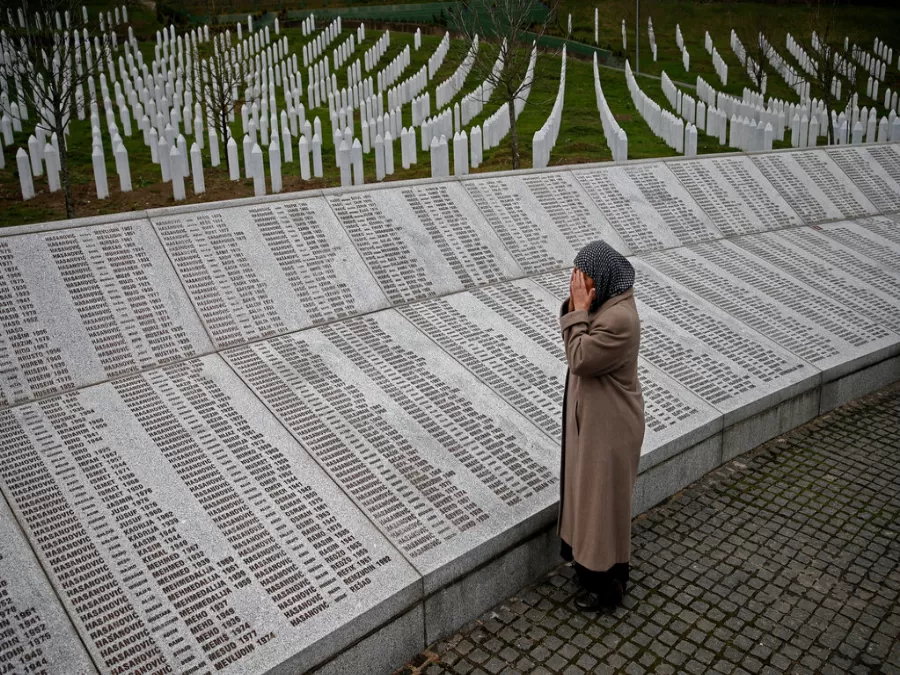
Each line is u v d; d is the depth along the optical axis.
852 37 39.88
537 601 4.73
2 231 5.39
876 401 7.56
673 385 6.48
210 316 5.75
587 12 47.38
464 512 4.70
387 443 5.13
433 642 4.35
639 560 5.10
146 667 3.51
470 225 7.68
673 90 24.95
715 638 4.36
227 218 6.36
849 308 8.26
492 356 6.29
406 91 24.12
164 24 37.88
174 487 4.45
